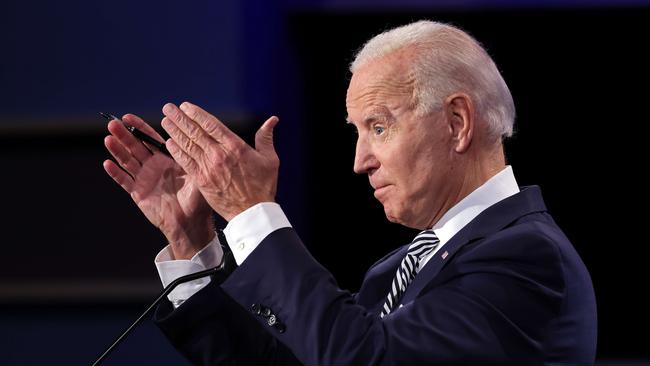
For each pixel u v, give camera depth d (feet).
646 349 41.45
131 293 37.17
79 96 36.91
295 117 39.06
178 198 20.81
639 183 40.96
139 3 36.68
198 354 20.26
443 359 17.01
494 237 18.12
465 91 18.75
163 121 18.43
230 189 18.16
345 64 40.01
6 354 37.70
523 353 17.25
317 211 41.60
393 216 19.22
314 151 41.04
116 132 20.65
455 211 19.04
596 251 41.45
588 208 41.29
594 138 40.93
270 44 37.47
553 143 41.04
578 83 40.55
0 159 37.55
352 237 41.68
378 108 18.65
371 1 37.86
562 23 38.78
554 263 17.76
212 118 18.33
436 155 18.66
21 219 37.73
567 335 17.80
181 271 20.65
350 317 17.30
